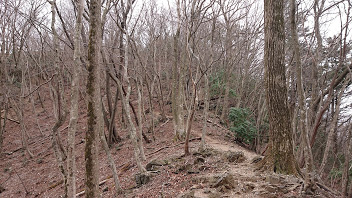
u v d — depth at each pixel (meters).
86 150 4.96
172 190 7.07
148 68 18.94
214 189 6.32
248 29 19.05
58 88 9.88
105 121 15.59
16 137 19.61
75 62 5.60
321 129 14.27
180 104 13.32
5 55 15.63
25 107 24.11
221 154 9.26
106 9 9.55
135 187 8.57
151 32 19.05
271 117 7.00
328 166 15.06
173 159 9.73
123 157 13.20
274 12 6.79
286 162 6.74
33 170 14.76
